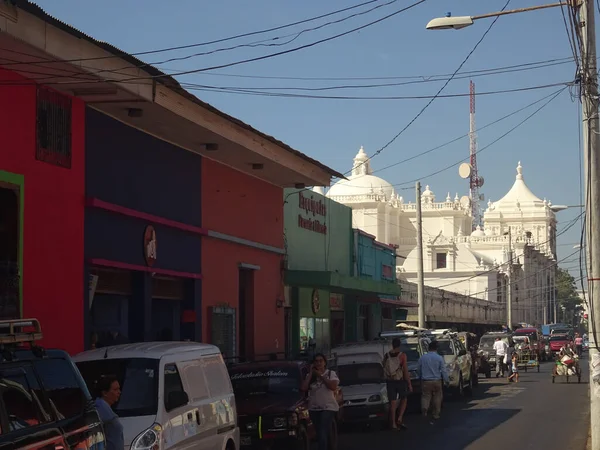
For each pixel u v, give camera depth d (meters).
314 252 31.88
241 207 24.69
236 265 24.22
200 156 22.09
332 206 34.44
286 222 28.97
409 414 22.16
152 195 19.45
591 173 15.26
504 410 22.92
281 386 15.08
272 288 27.08
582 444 15.91
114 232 17.73
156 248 19.48
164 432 9.85
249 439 14.19
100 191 17.31
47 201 15.47
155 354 10.55
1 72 14.25
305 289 30.33
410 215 100.69
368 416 18.55
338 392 15.46
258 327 25.81
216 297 22.77
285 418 14.22
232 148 21.52
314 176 26.67
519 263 93.19
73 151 16.38
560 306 149.50
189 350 11.31
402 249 95.69
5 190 14.60
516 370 36.28
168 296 20.47
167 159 20.30
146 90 16.45
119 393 9.76
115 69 15.36
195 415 10.74
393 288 36.59
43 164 15.40
